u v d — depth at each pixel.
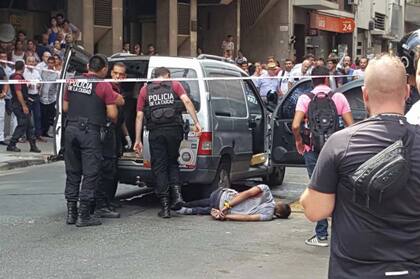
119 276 5.70
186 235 7.25
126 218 8.10
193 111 7.95
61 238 7.00
